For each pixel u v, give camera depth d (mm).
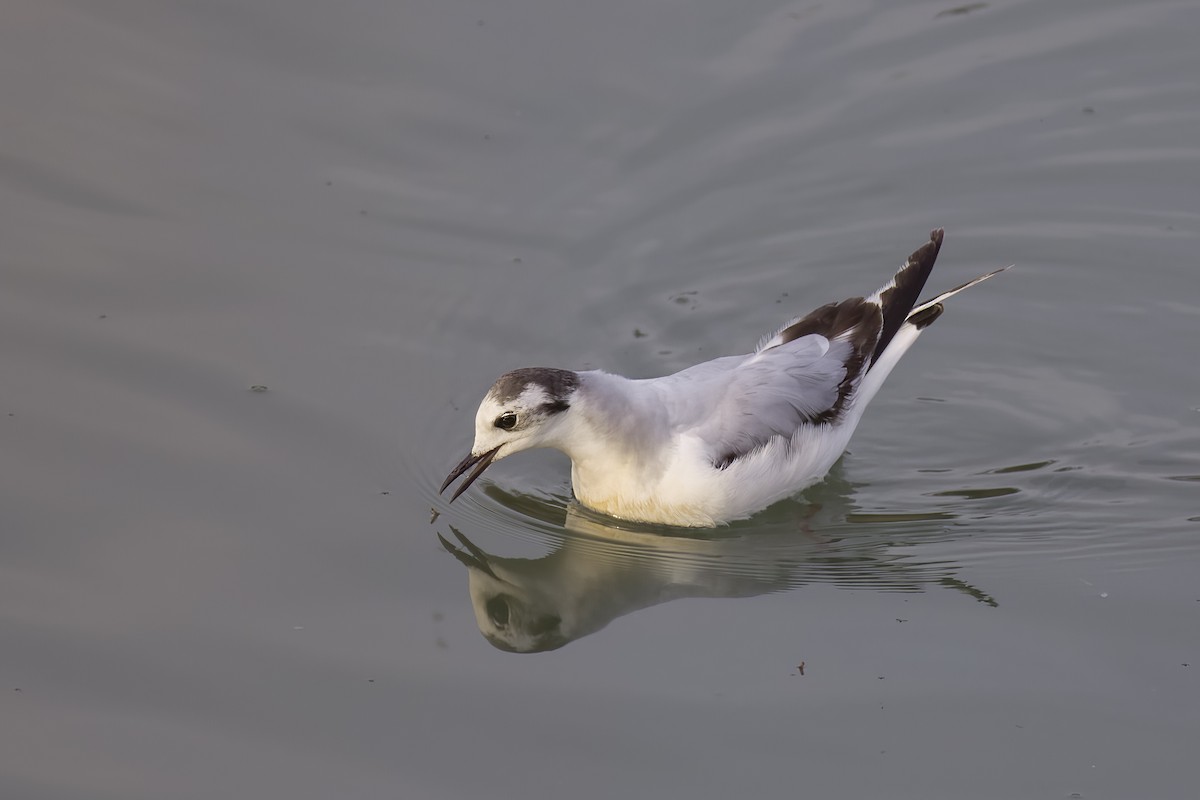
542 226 17766
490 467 15219
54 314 16078
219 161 18359
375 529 13734
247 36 20344
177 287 16625
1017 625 12508
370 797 10711
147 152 18406
